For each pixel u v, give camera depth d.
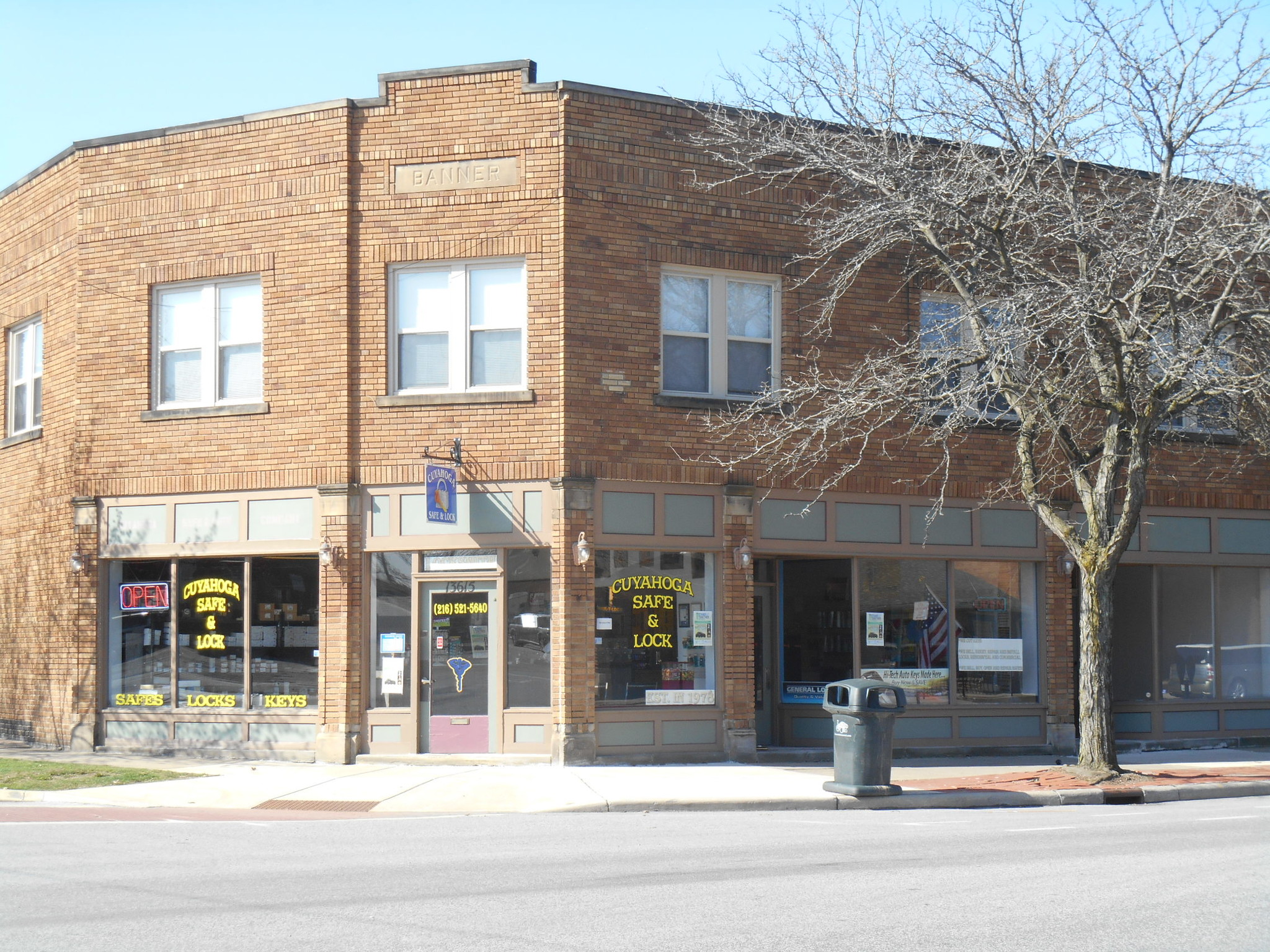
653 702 17.48
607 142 17.64
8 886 9.12
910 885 9.15
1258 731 21.70
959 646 19.38
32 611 19.97
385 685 17.58
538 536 17.09
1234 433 20.50
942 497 17.09
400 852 10.88
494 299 17.72
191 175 18.61
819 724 18.92
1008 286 16.59
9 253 21.16
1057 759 18.86
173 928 7.70
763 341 18.58
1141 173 18.89
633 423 17.48
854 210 17.45
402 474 17.48
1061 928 7.69
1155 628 21.12
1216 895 8.77
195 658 18.39
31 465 20.27
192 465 18.33
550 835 11.99
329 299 17.80
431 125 17.78
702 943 7.29
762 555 18.55
